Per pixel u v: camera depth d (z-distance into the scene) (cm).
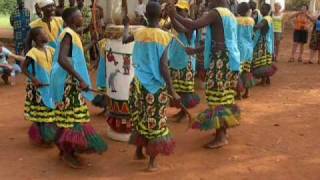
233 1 1043
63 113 572
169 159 626
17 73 1152
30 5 1538
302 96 997
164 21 734
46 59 643
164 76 550
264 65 1077
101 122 789
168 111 850
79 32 754
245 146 676
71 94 566
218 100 641
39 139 663
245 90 968
